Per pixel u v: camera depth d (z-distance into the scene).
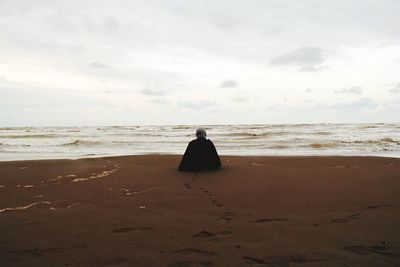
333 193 6.00
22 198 5.89
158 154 14.70
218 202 5.41
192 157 9.05
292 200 5.49
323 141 22.34
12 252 3.29
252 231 3.84
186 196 5.93
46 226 4.18
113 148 20.00
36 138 31.36
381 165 10.04
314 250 3.21
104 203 5.45
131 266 2.91
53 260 3.07
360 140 22.64
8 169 9.75
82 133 42.59
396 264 2.86
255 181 7.39
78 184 7.27
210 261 2.99
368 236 3.60
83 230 4.00
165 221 4.34
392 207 4.92
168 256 3.12
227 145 20.64
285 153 15.60
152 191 6.42
